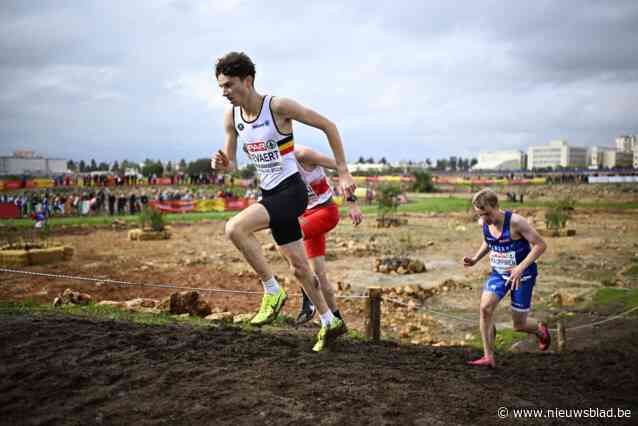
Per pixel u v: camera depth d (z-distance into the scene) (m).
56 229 25.22
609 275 14.19
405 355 4.92
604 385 4.44
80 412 2.74
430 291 12.25
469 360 5.12
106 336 4.10
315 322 8.12
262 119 3.68
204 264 15.70
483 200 4.74
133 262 15.70
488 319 4.89
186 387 3.12
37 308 7.10
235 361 3.69
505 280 4.92
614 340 7.50
